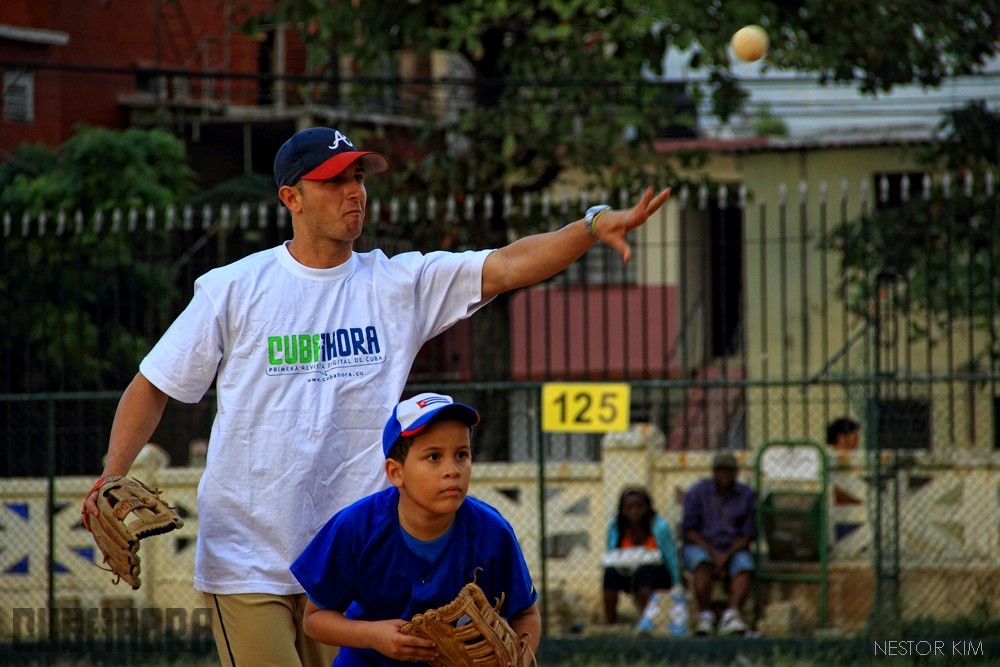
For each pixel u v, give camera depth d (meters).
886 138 68.75
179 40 77.75
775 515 37.59
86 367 50.88
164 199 57.72
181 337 16.28
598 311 73.69
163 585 39.94
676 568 37.47
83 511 15.89
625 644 35.09
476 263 16.69
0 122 70.06
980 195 49.19
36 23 71.50
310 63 53.44
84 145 58.38
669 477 40.44
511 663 14.40
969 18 52.03
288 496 16.05
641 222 15.48
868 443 38.62
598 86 50.97
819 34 51.28
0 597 40.09
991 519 37.91
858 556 38.47
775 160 70.31
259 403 16.20
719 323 77.62
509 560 15.26
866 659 33.25
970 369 45.06
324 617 15.06
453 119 79.56
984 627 34.97
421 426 14.19
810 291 69.38
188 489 40.50
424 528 14.72
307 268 16.53
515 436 64.56
